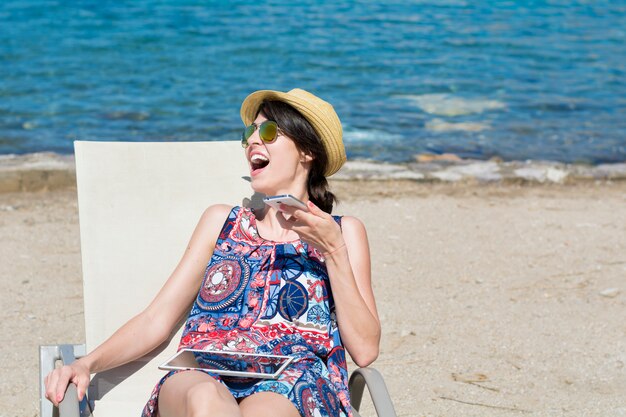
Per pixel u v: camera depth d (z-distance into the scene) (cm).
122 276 349
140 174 364
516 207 792
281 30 1519
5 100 1109
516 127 1070
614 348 505
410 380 462
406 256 656
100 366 307
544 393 449
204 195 367
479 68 1353
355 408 316
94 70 1258
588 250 679
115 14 1583
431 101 1170
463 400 440
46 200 779
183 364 303
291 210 296
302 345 308
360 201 788
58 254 648
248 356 297
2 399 429
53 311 544
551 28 1636
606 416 421
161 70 1268
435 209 775
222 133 1012
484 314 554
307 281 318
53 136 977
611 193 852
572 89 1257
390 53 1412
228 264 321
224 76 1243
